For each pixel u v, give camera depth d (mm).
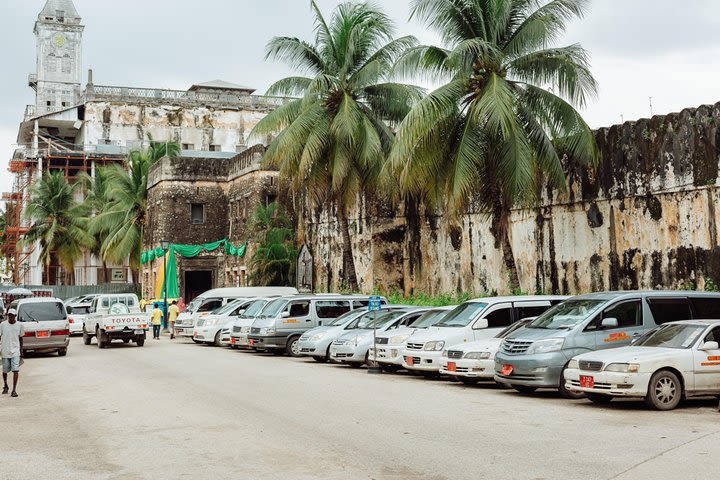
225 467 8695
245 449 9688
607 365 12789
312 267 40875
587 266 24391
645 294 15305
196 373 19859
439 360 17594
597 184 23969
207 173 49938
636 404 13555
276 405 13602
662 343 13547
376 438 10273
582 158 23578
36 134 73812
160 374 19641
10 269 93312
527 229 27125
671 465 8320
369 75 30312
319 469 8469
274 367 21766
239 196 47031
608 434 10383
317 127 30312
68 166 74562
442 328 18234
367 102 32188
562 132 23484
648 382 12594
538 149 23281
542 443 9789
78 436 10969
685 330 13578
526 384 14633
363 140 30156
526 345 14852
